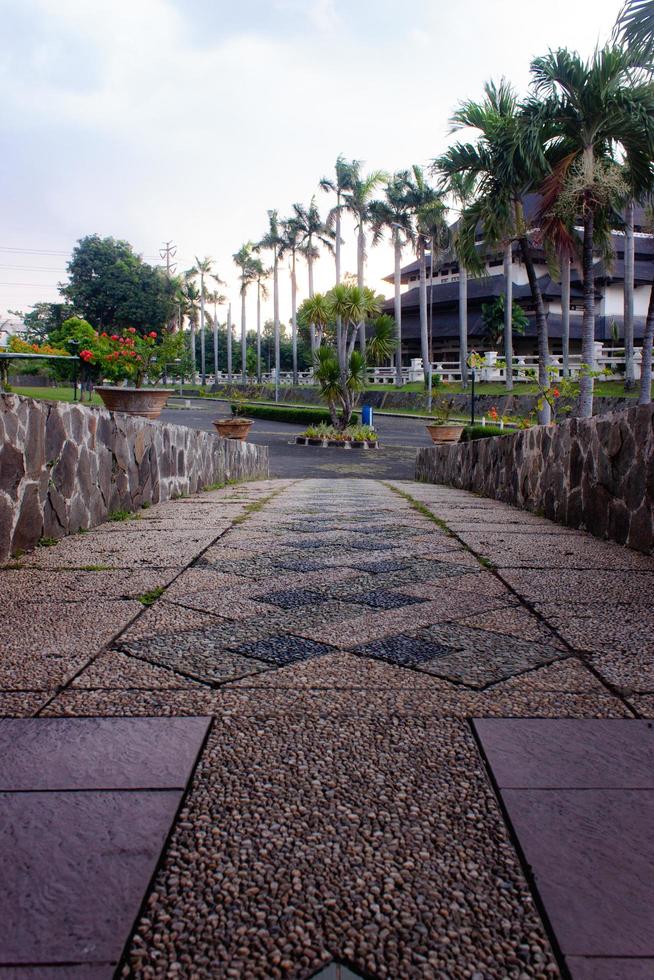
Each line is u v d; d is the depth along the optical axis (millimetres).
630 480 4020
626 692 1873
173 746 1544
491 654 2176
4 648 2174
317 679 1958
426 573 3293
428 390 36500
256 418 35781
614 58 11938
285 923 1016
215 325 65438
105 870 1117
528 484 6316
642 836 1231
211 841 1202
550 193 13602
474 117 13555
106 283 53531
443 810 1306
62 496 4145
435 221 32438
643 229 31172
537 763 1484
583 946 977
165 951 962
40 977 913
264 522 4953
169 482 6820
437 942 985
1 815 1270
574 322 43312
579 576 3242
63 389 31016
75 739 1572
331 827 1246
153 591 2877
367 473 18281
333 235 42469
